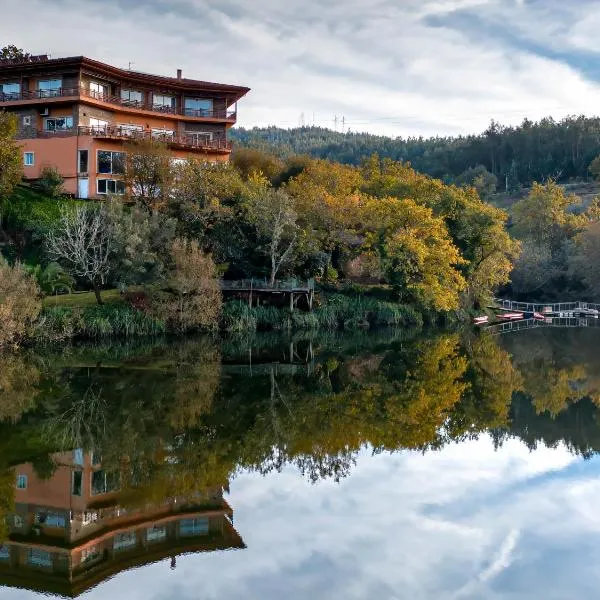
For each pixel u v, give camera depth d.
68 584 14.25
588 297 89.44
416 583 14.04
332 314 59.16
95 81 67.38
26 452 22.92
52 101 64.31
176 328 50.34
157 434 25.20
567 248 94.88
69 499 18.89
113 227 49.69
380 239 62.69
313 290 58.50
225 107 75.25
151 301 49.75
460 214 70.19
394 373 38.84
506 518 17.42
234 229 56.88
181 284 48.84
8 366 37.97
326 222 61.16
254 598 13.45
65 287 51.03
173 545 16.08
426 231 62.44
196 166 58.38
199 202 56.12
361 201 65.50
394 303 63.84
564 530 16.73
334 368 40.19
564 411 29.62
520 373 39.28
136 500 18.77
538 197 105.62
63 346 44.94
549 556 15.31
